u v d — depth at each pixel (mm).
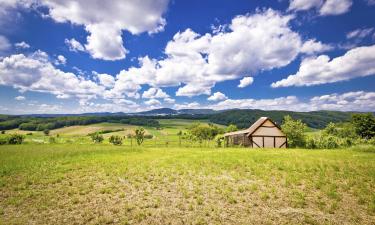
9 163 26312
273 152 36656
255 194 15406
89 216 12398
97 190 16594
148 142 91062
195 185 17422
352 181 17641
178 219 12008
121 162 27500
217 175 20359
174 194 15602
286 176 19484
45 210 13273
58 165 25406
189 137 84750
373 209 12766
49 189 16953
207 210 12969
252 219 11938
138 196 15320
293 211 12781
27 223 11703
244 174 20547
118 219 12070
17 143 67875
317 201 14094
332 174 19891
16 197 15281
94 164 26156
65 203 14258
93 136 86688
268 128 60312
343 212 12656
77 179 19625
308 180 18266
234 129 115812
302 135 59625
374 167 22141
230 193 15594
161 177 19812
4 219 12164
